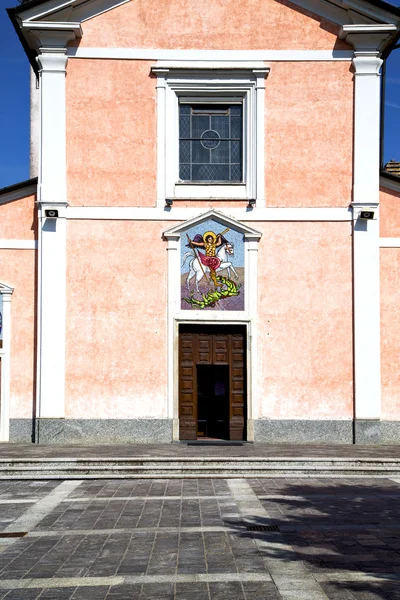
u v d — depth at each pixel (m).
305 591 7.23
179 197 19.17
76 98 19.20
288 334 18.95
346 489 13.21
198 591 7.25
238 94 19.55
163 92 19.28
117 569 8.06
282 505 11.66
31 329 19.05
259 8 19.42
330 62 19.36
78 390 18.69
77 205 19.03
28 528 10.16
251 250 19.08
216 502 11.95
